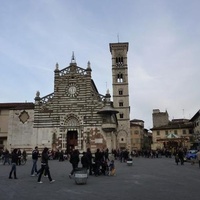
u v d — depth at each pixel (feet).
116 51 315.17
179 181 66.39
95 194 48.98
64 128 195.72
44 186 59.11
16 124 199.31
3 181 67.21
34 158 80.74
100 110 189.78
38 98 201.67
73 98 200.23
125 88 302.04
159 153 263.08
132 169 103.14
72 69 205.98
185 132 339.98
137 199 43.93
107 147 186.29
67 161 156.76
